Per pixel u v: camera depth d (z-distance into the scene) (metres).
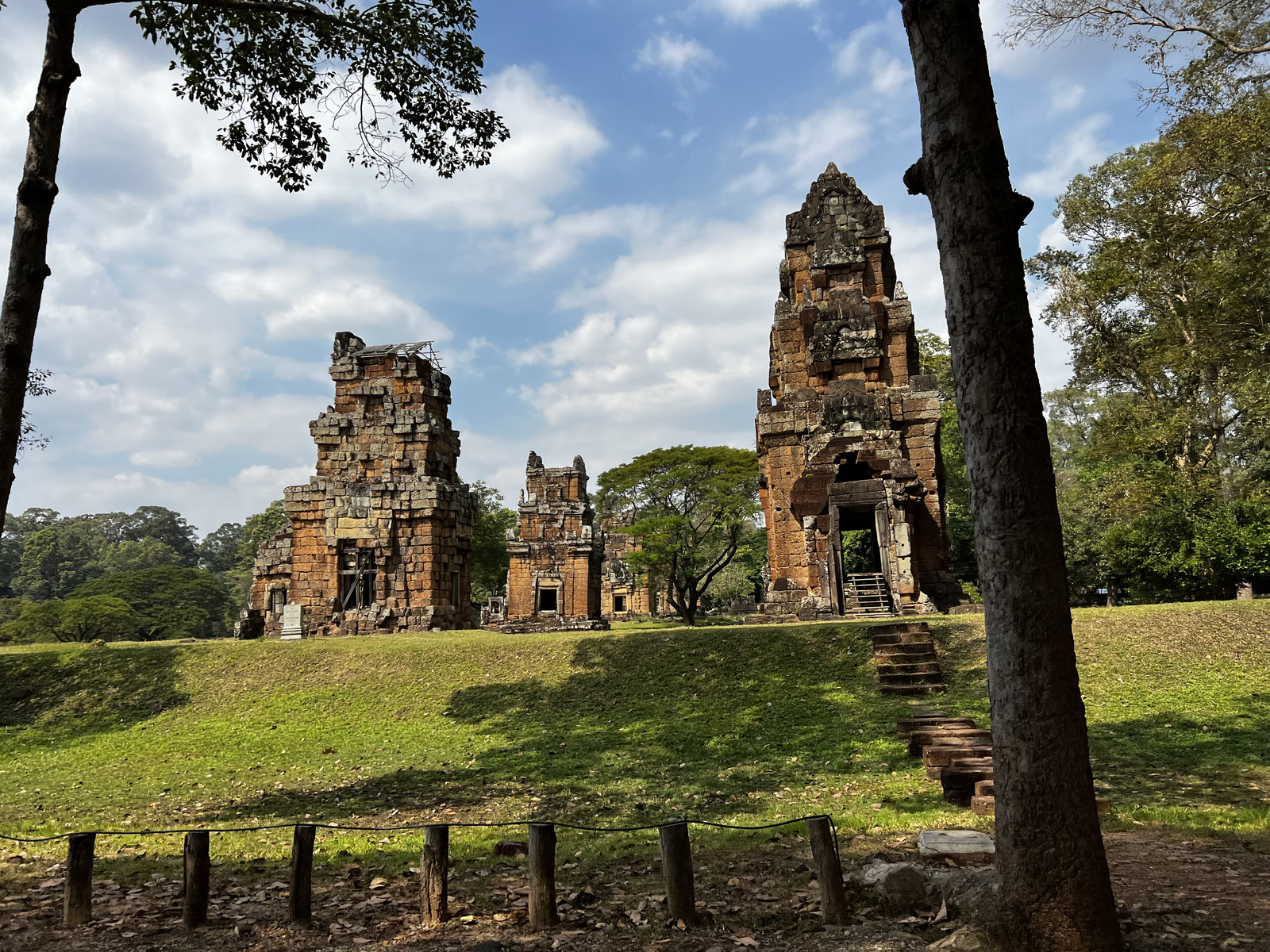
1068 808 4.91
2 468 8.14
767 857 7.82
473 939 5.79
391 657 20.20
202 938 6.02
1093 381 30.53
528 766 13.41
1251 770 10.33
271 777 13.82
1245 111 17.56
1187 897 5.90
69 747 16.81
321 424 29.83
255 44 12.03
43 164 8.76
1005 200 5.52
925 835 7.46
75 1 8.95
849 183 28.33
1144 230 21.55
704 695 16.39
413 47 12.34
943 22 5.70
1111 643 16.03
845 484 23.47
